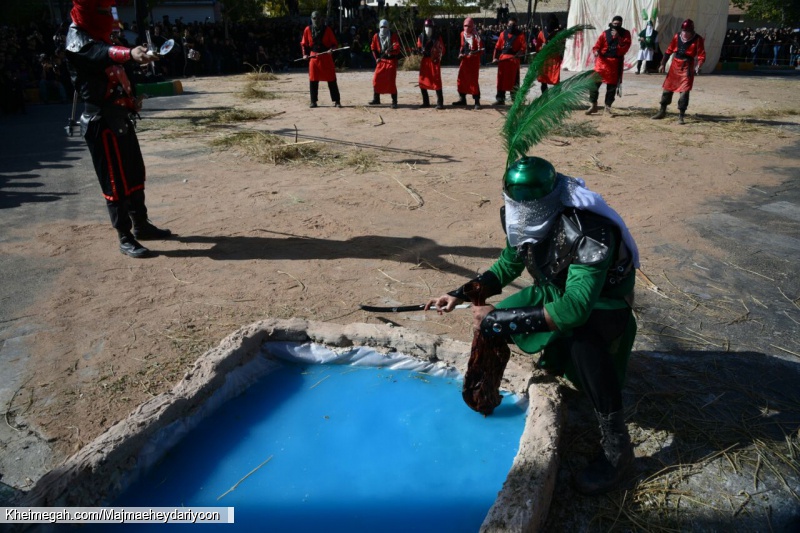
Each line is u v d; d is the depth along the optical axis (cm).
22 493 255
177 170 779
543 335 282
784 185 725
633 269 270
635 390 330
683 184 725
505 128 280
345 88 1609
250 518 263
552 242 253
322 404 334
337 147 903
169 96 1472
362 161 812
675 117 1156
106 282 462
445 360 355
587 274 241
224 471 287
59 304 426
